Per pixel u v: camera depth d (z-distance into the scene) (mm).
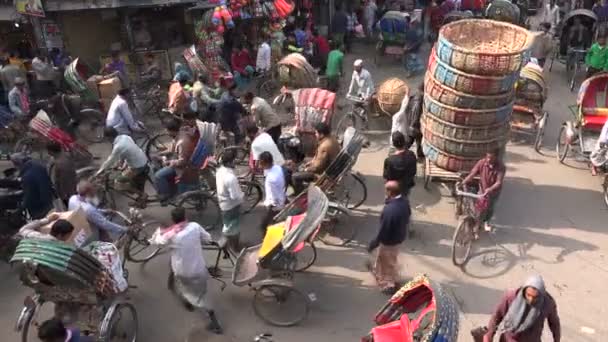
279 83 15484
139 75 15867
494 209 9969
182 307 8188
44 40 15359
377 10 20891
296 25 18344
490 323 6332
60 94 13078
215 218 10133
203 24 15391
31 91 14477
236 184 8477
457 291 8414
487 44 11648
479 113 9586
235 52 16172
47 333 5461
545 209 10438
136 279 8750
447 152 10172
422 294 6188
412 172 9211
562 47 16984
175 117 11836
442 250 9344
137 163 9727
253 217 10258
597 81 11852
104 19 16297
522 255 9188
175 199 9750
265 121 11234
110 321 6680
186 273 7312
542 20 19703
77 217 7363
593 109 11914
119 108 11414
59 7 14289
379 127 13914
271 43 16766
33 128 10562
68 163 9430
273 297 8227
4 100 14164
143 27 16875
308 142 11258
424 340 5391
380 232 7859
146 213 10430
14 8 15398
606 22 17906
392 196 7812
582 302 8156
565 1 21281
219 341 7496
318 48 16984
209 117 12383
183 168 9734
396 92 13367
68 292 6691
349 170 9844
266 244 7738
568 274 8734
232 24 15398
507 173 11703
